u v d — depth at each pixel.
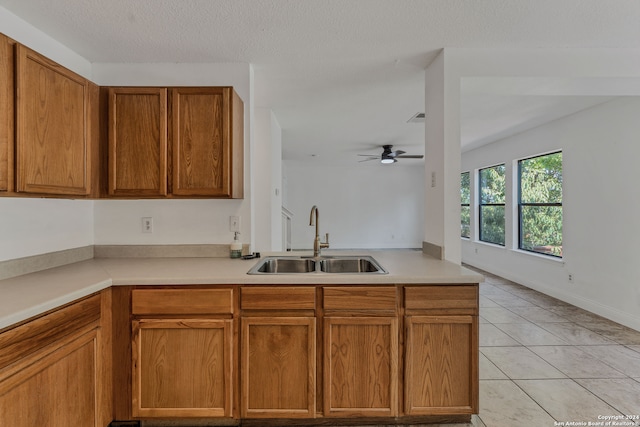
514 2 1.64
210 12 1.71
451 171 2.14
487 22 1.83
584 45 2.10
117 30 1.87
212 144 1.96
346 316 1.69
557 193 4.15
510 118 3.91
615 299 3.28
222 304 1.68
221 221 2.33
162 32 1.90
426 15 1.76
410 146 5.66
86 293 1.47
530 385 2.16
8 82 1.37
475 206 6.13
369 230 8.51
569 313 3.56
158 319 1.67
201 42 2.03
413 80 2.66
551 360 2.51
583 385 2.16
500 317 3.45
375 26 1.87
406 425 1.78
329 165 8.24
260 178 3.47
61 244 2.01
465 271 1.79
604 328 3.12
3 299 1.30
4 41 1.35
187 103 1.96
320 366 1.70
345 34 1.95
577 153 3.71
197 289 1.68
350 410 1.70
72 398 1.42
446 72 2.14
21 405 1.18
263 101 3.21
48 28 1.84
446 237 2.15
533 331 3.07
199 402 1.68
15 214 1.71
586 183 3.60
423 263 2.04
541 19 1.80
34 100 1.48
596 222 3.48
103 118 1.94
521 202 4.88
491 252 5.57
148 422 1.75
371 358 1.70
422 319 1.69
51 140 1.58
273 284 1.69
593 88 2.38
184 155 1.96
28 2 1.60
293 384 1.70
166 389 1.68
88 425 1.51
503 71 2.14
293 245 8.41
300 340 1.70
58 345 1.34
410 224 8.53
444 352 1.70
